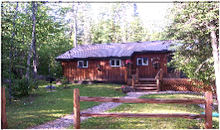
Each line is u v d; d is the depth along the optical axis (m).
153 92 14.93
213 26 8.24
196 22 8.28
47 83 20.78
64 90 15.78
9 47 10.79
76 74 21.67
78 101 5.72
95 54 20.88
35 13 17.30
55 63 20.50
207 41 9.23
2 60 10.35
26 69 13.61
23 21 18.97
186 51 10.00
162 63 19.08
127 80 17.66
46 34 21.28
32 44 16.45
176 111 8.20
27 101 11.16
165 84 16.20
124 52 19.80
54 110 8.88
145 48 19.95
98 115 5.72
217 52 8.34
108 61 20.42
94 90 15.41
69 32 42.28
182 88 15.70
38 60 22.22
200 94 13.36
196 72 9.78
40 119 7.29
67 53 23.20
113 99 5.61
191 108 9.13
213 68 9.09
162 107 9.18
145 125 6.31
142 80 17.42
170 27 9.65
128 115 5.62
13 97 12.03
